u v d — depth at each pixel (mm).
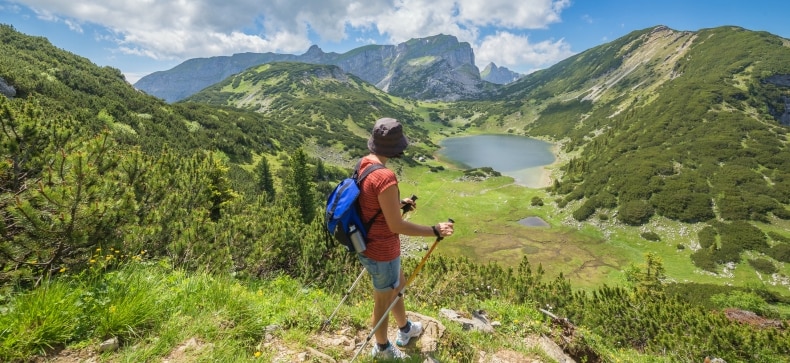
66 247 4727
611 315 20250
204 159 20547
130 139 65500
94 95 86062
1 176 5566
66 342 2961
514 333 5688
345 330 4266
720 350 16938
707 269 57062
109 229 5234
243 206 17422
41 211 4754
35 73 78625
